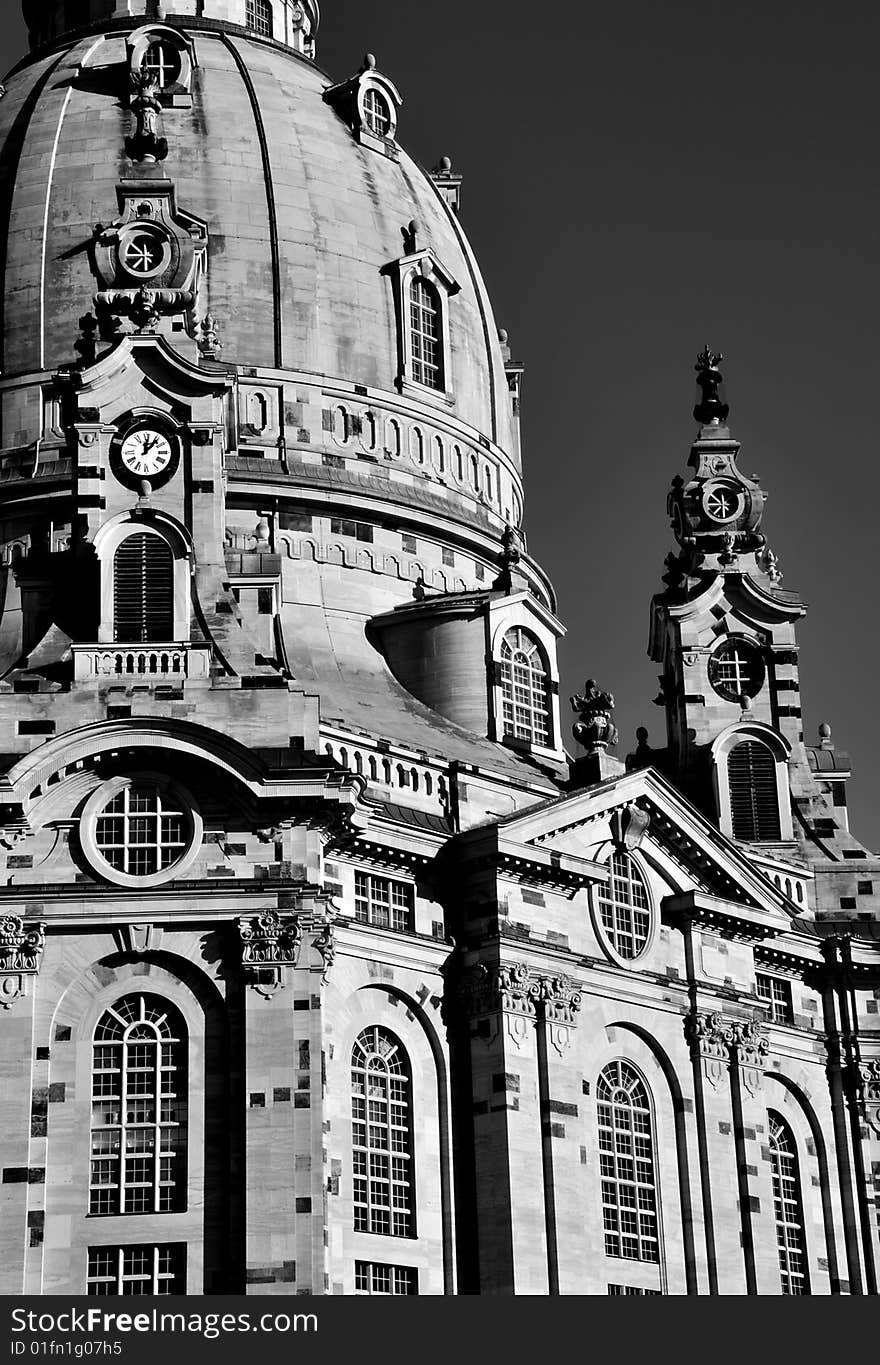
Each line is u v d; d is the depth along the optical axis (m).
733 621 99.56
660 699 102.12
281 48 110.19
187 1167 71.56
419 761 84.38
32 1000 72.50
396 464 98.25
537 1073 80.81
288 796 74.19
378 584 95.62
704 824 88.25
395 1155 78.31
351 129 105.56
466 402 103.88
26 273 97.44
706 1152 85.38
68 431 82.75
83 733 74.31
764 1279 85.44
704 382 104.31
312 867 74.44
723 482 102.19
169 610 78.06
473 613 94.00
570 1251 79.12
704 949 88.19
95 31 107.81
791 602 99.75
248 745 74.81
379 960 79.38
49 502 92.31
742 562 101.31
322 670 91.06
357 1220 76.19
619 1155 83.25
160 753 74.62
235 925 73.44
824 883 95.69
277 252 98.31
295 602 93.00
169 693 75.31
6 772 73.62
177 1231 70.88
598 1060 83.44
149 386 81.06
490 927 81.19
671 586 101.00
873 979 93.94
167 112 101.25
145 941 73.31
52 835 74.12
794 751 98.62
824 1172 91.31
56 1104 71.88
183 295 84.00
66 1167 71.31
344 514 95.38
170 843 74.25
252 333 97.00
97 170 99.12
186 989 73.31
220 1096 72.31
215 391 81.50
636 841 86.75
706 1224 84.56
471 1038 80.94
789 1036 91.50
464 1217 79.19
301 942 73.38
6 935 72.81
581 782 90.12
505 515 104.44
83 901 73.50
